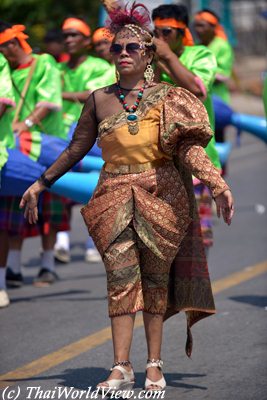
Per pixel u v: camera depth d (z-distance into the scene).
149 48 10.52
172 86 10.48
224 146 20.22
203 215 15.57
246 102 48.62
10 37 15.84
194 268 10.71
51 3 37.41
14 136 15.48
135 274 10.33
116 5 12.00
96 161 15.75
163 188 10.37
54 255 19.12
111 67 18.39
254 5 66.25
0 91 14.58
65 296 16.06
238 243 20.50
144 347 12.59
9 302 15.63
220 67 22.89
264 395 10.56
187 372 11.48
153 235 10.31
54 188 14.56
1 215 15.55
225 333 13.23
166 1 28.06
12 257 16.91
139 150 10.34
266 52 64.12
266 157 34.78
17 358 12.32
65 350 12.64
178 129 10.17
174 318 14.15
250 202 25.78
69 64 18.50
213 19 22.83
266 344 12.63
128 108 10.41
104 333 13.45
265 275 17.25
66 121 18.08
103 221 10.36
